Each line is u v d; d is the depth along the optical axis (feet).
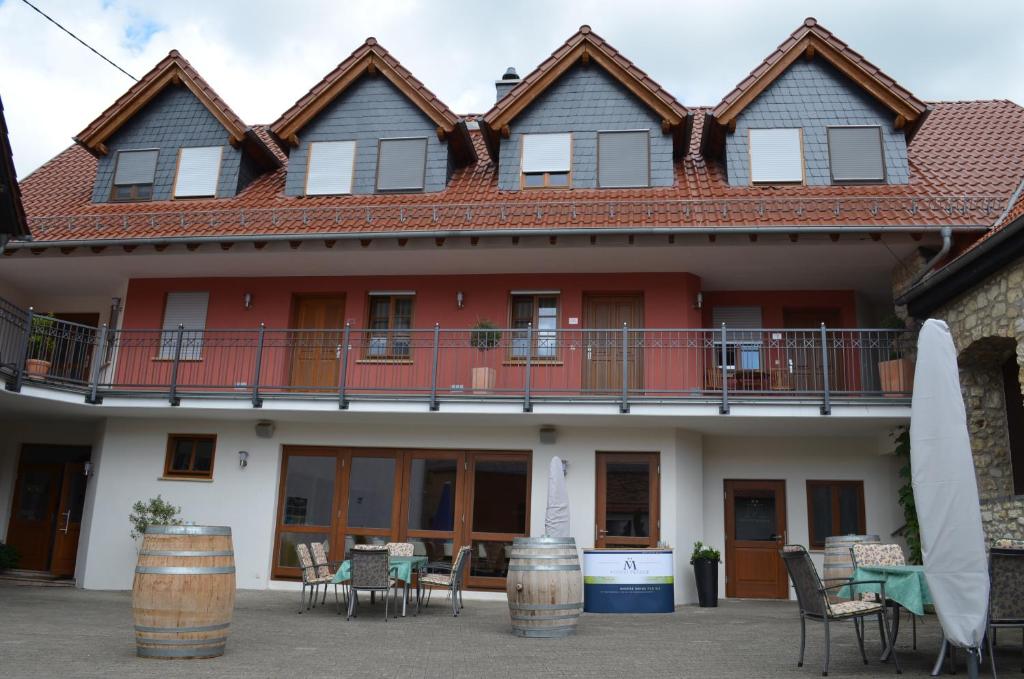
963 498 20.58
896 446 43.11
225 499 47.01
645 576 39.14
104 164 53.57
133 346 49.03
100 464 48.21
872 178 46.14
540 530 44.34
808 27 47.50
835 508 46.88
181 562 23.12
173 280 51.29
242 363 49.29
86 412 47.21
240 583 45.83
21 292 54.65
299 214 46.57
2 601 37.11
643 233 41.29
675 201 43.62
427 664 22.94
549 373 46.37
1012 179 44.09
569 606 29.37
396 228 43.73
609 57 48.88
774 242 41.78
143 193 52.80
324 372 49.03
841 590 33.24
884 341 45.09
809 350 48.19
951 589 20.24
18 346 47.11
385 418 44.78
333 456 47.24
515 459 45.65
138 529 45.57
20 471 52.90
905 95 46.11
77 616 32.55
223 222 46.70
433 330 43.70
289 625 31.14
